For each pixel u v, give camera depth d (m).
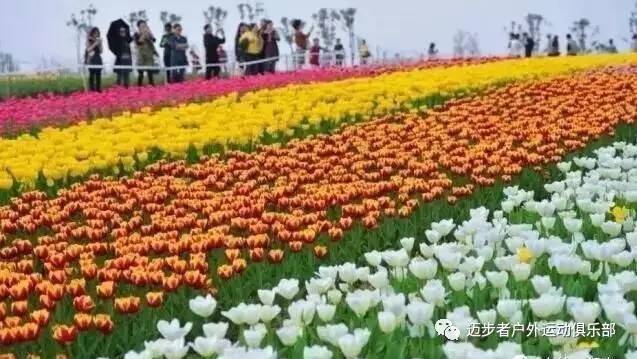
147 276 7.19
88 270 7.45
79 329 6.22
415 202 9.78
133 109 20.41
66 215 10.35
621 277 5.89
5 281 7.25
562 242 7.20
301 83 23.42
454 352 4.51
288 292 6.04
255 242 8.18
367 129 15.65
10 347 6.32
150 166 13.06
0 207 11.44
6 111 20.62
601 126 14.20
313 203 9.87
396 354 4.89
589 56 29.27
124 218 10.75
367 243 9.31
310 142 14.59
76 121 19.11
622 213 7.89
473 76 21.48
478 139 14.38
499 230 7.48
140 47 29.62
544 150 12.50
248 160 13.27
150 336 6.65
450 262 6.37
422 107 17.77
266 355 4.58
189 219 9.48
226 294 7.60
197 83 24.92
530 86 19.88
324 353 4.53
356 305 5.49
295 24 36.81
